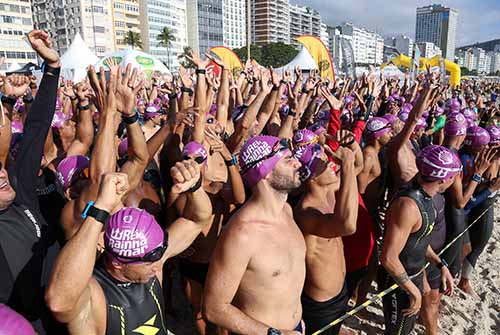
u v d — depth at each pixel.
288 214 2.52
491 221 5.02
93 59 19.67
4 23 82.75
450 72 28.03
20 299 2.13
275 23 135.00
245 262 2.18
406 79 13.05
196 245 3.64
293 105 6.18
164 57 115.00
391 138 4.82
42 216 2.53
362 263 3.80
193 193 2.40
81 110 4.32
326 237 2.86
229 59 17.58
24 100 5.44
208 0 121.94
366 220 3.82
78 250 1.69
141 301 2.08
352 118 5.52
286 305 2.33
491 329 4.47
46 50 2.82
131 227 1.92
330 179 2.99
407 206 3.00
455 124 4.85
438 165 2.93
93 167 2.41
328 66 19.14
